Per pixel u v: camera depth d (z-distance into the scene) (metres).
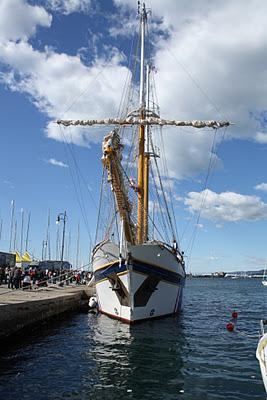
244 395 12.45
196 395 12.42
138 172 30.95
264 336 10.62
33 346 19.38
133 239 26.30
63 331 23.80
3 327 18.53
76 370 14.99
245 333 24.53
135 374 14.59
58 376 14.20
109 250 26.44
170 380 13.93
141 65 32.84
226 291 93.31
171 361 16.59
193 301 56.38
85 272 65.06
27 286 35.12
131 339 21.20
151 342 20.47
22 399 11.80
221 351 18.81
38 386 13.05
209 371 15.16
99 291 28.80
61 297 28.94
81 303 36.06
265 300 59.47
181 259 31.70
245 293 82.69
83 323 27.05
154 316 26.98
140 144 30.94
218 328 26.48
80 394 12.34
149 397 12.19
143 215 30.09
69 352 18.03
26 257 67.06
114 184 24.02
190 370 15.27
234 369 15.46
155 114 32.06
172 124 29.89
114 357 17.14
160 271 26.48
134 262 24.72
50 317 26.25
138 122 30.45
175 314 30.39
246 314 37.19
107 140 23.31
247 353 18.44
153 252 25.98
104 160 23.30
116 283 25.70
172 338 21.70
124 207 24.95
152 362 16.38
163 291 27.19
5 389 12.70
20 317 20.77
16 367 15.37
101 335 22.33
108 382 13.59
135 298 25.19
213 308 44.06
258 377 14.38
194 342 20.91
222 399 12.08
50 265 73.88
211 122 29.06
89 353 17.84
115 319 26.97
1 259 57.03
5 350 18.39
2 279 41.66
